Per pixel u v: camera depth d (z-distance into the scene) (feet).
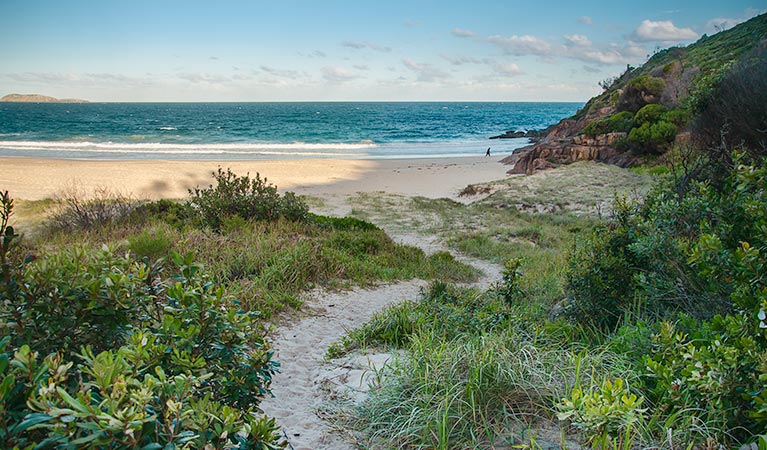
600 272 16.71
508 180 82.99
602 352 12.49
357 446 10.59
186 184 80.74
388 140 202.28
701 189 16.57
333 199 74.18
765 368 7.86
